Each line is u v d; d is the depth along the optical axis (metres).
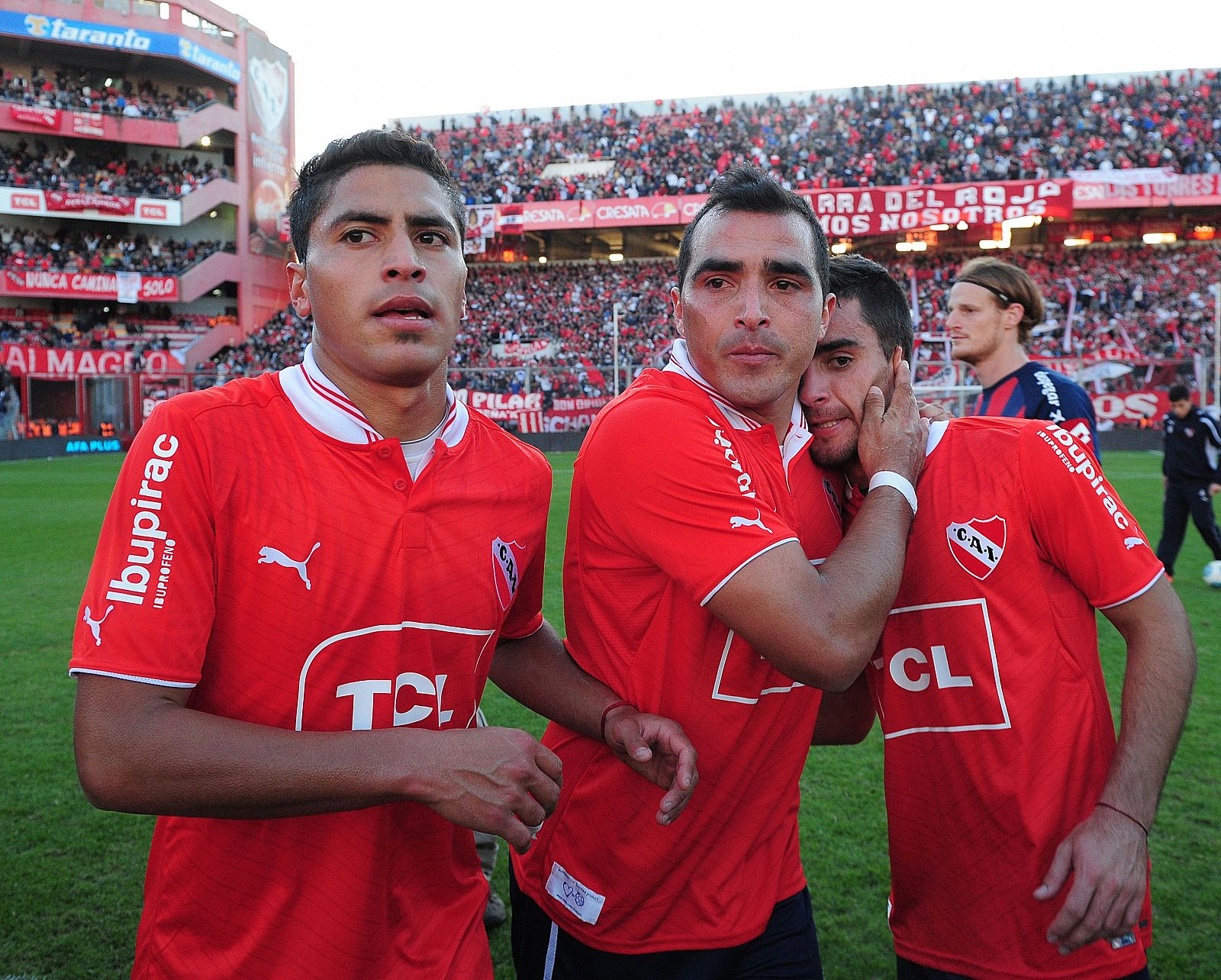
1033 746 1.40
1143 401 21.17
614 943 1.46
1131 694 1.36
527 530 1.37
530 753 1.12
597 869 1.47
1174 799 3.31
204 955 1.19
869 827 3.15
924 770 1.49
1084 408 3.05
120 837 3.09
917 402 1.57
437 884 1.29
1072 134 27.86
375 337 1.16
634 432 1.34
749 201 1.33
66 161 29.20
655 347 26.89
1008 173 27.05
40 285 27.00
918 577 1.46
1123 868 1.24
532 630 1.55
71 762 3.74
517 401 23.70
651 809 1.42
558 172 31.69
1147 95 28.17
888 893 2.72
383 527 1.18
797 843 1.59
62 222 29.91
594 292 29.66
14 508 12.48
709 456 1.28
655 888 1.44
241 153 31.12
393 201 1.17
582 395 23.89
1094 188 24.42
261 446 1.15
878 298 1.49
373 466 1.19
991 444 1.46
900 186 25.55
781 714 1.46
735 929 1.43
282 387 1.21
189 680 1.06
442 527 1.23
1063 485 1.39
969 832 1.44
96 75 30.86
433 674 1.23
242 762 1.01
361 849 1.17
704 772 1.43
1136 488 13.23
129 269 29.06
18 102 27.94
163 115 29.84
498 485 1.32
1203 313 24.88
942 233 27.83
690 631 1.39
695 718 1.41
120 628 1.03
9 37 27.98
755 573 1.22
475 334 28.56
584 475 1.45
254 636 1.14
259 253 31.98
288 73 33.84
